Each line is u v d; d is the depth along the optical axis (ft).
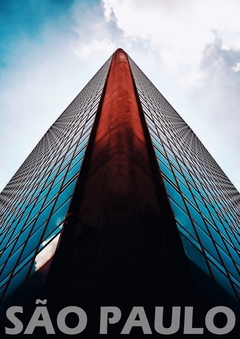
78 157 46.42
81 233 24.44
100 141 40.55
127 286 18.07
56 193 43.21
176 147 73.51
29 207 56.49
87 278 19.42
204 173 89.97
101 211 24.54
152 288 18.92
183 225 31.65
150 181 32.24
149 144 41.27
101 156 35.12
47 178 61.87
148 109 72.38
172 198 34.86
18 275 30.91
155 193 30.76
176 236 25.26
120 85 61.57
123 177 28.04
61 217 31.94
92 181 31.32
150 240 22.85
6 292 29.81
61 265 21.94
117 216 23.15
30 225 44.14
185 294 20.18
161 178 33.19
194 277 24.17
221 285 28.14
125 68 87.04
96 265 19.88
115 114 45.75
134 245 21.11
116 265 19.19
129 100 52.42
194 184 56.95
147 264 20.38
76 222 26.71
